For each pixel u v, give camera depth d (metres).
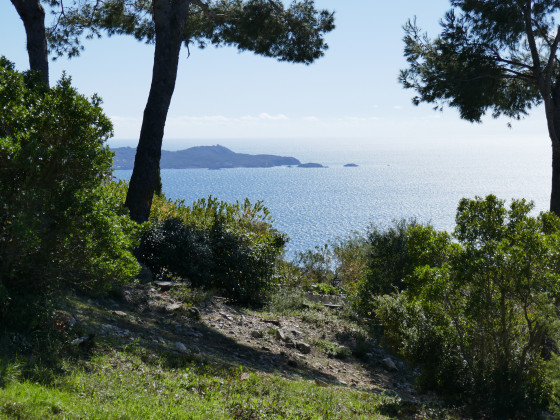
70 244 6.53
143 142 14.15
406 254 16.14
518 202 9.02
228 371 7.97
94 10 20.17
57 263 6.51
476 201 9.09
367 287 16.25
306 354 11.56
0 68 6.51
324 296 19.97
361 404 8.11
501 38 15.09
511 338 8.77
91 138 6.64
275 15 18.94
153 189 14.27
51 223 6.38
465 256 8.53
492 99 17.08
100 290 7.25
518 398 8.16
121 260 6.98
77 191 6.42
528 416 8.21
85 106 6.55
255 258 15.23
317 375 10.03
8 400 4.51
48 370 5.67
